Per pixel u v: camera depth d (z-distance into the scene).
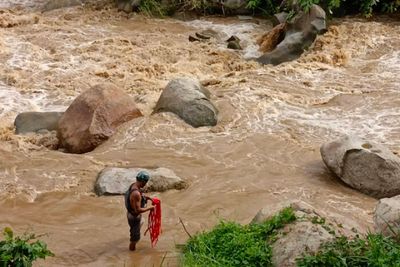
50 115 15.03
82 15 22.08
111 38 20.02
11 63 18.19
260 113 15.12
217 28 21.23
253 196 11.78
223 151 13.45
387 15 21.33
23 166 12.94
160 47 19.55
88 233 10.56
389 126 14.67
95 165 12.93
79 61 18.53
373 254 8.41
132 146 13.71
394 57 18.58
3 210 11.38
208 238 9.59
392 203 9.55
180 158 13.17
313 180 12.44
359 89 16.72
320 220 9.11
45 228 10.75
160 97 15.29
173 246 10.07
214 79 17.14
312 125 14.65
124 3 22.50
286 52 18.62
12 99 16.30
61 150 14.23
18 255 8.24
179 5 22.39
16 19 21.20
